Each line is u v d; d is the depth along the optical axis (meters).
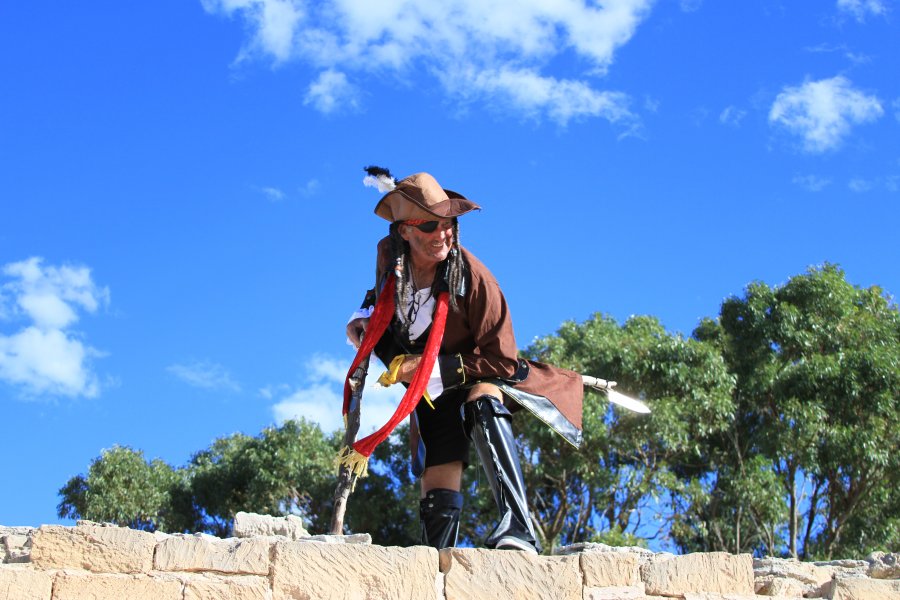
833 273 24.02
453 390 5.76
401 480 25.25
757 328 23.50
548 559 5.01
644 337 22.14
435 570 4.90
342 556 4.84
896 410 21.03
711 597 5.16
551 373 5.83
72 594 4.57
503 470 5.34
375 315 5.63
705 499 21.20
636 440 20.92
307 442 25.36
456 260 5.50
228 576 4.78
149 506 25.20
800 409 20.81
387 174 5.63
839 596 5.36
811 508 21.92
